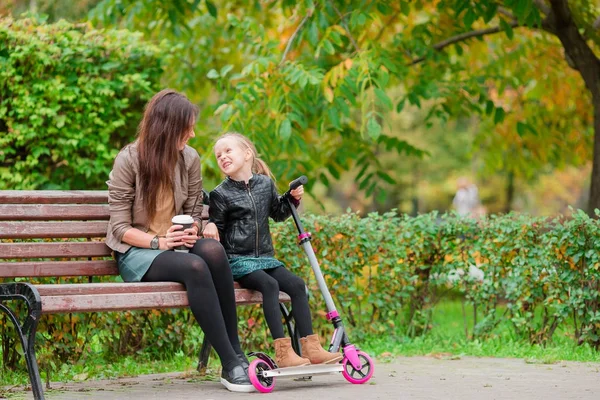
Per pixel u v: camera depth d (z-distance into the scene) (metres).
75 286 5.59
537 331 9.09
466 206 25.91
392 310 9.46
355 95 12.75
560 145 16.61
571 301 8.69
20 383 6.77
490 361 8.24
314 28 11.59
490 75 14.52
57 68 10.09
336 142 15.16
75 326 7.57
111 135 10.61
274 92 11.31
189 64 14.98
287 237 8.90
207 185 13.75
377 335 9.43
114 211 6.32
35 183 10.23
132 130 10.63
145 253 6.19
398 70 12.71
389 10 12.39
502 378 6.93
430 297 9.74
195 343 8.38
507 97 16.16
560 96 15.84
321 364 6.19
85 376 7.05
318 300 9.07
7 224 6.37
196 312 5.95
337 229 9.16
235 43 15.19
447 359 8.44
